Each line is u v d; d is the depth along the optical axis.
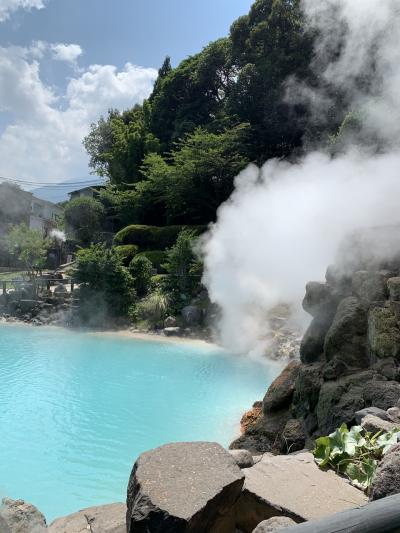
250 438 5.25
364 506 1.35
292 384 5.52
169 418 6.45
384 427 3.13
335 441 2.94
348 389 4.47
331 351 4.99
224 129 20.91
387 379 4.42
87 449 5.45
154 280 15.78
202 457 2.34
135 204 24.56
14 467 4.98
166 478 2.16
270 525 2.00
